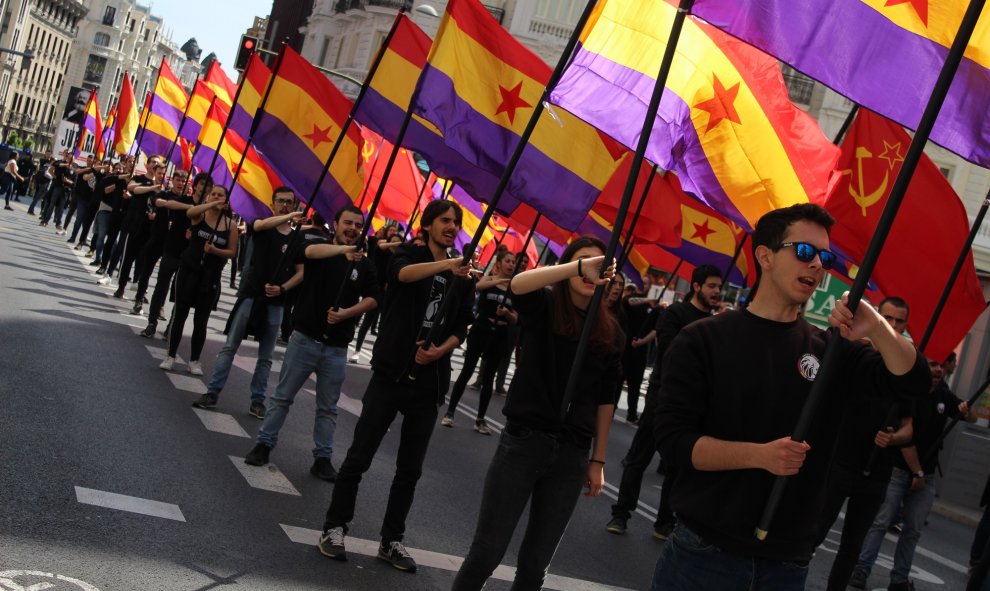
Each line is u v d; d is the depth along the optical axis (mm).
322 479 8484
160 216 15758
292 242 10203
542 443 5109
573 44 6977
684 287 39438
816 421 3781
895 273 8797
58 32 141500
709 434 3793
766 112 7922
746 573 3701
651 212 11305
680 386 3820
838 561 7582
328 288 8383
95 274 20984
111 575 5418
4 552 5391
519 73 8422
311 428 10570
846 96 5617
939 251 8648
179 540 6234
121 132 26125
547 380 5145
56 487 6664
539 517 5195
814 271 3768
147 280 15969
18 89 131625
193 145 23109
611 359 5270
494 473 5141
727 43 7742
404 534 7613
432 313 6750
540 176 8438
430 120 8383
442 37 8352
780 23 5605
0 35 123000
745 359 3783
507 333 13266
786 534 3723
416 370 6594
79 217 27484
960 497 17188
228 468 8148
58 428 8125
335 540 6574
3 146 52875
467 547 7594
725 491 3723
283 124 12156
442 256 6949
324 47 58406
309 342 8414
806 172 8086
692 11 5613
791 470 3514
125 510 6535
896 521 13156
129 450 7977
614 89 7336
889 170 8680
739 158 7914
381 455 10227
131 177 20453
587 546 8664
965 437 17250
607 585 7523
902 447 8914
